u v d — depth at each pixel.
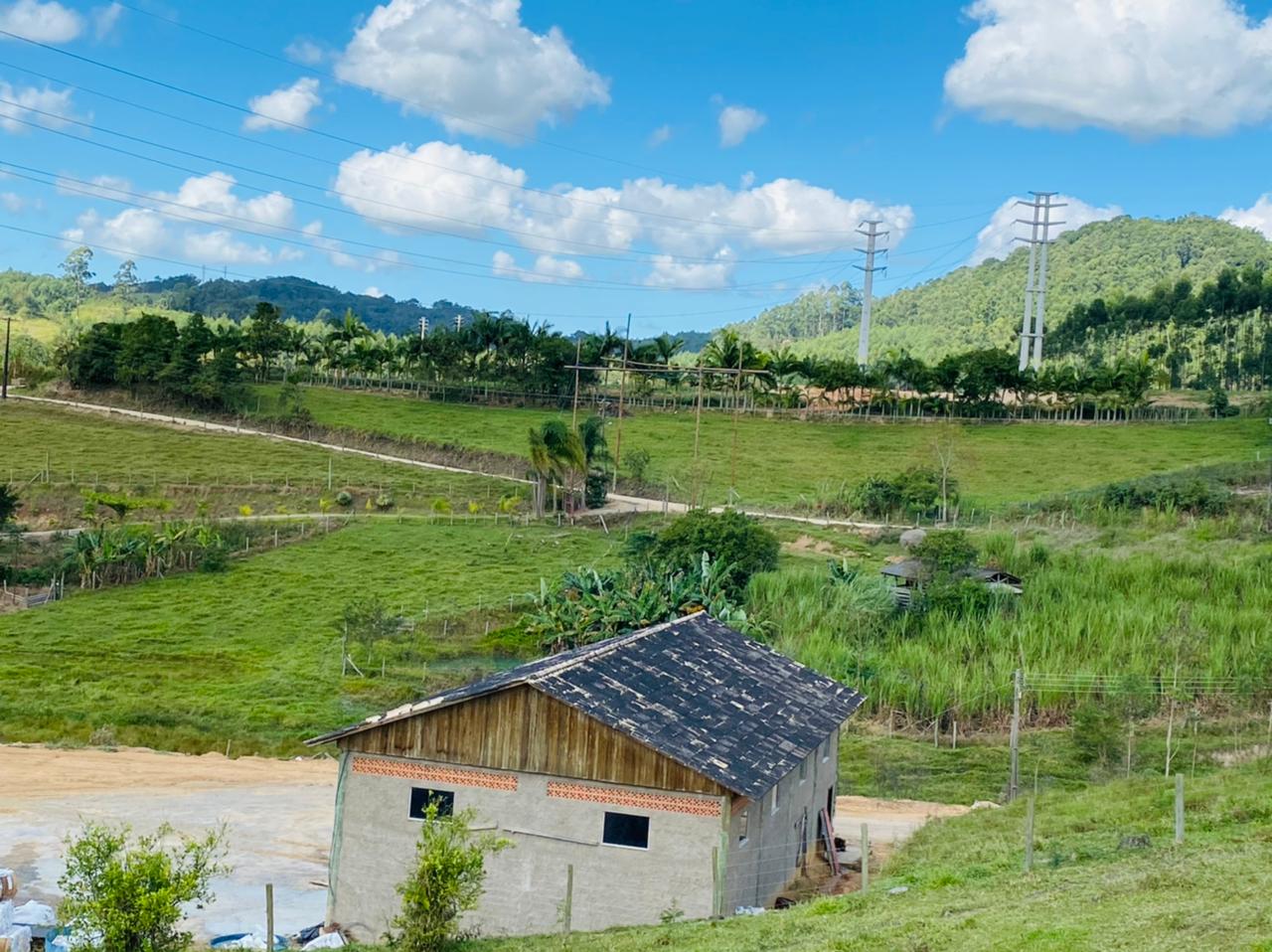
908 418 148.75
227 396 144.00
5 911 26.92
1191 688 60.22
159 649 72.06
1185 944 18.34
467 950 25.58
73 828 40.12
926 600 74.06
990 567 78.94
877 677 62.94
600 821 29.81
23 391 147.25
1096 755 54.34
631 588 78.50
